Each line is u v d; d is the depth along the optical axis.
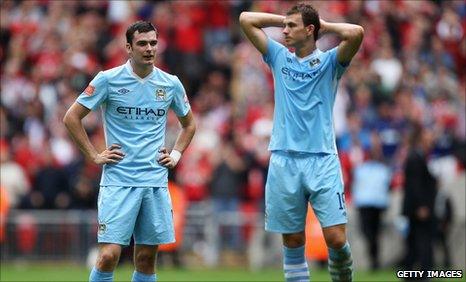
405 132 70.25
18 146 74.81
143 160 35.44
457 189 65.38
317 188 36.88
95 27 87.00
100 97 35.44
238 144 72.50
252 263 68.38
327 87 37.41
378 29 87.38
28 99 80.62
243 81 81.88
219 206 70.56
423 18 89.44
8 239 68.25
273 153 37.69
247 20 38.25
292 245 37.75
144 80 35.59
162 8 87.44
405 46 87.94
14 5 90.25
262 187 71.31
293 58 37.50
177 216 67.56
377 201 63.53
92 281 35.25
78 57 82.88
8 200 69.50
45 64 82.94
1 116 78.00
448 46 89.75
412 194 56.19
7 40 88.88
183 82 85.62
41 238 68.25
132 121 35.50
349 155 70.38
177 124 72.44
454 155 71.94
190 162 72.44
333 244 36.81
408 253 56.91
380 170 63.81
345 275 37.56
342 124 74.19
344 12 88.12
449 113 76.56
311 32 37.19
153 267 36.38
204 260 68.25
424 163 56.41
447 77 83.62
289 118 37.28
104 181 35.56
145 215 35.66
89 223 68.06
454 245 64.69
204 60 87.06
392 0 90.56
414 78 81.94
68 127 35.50
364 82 78.75
